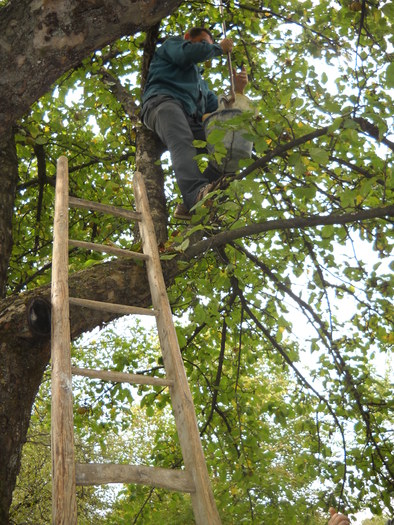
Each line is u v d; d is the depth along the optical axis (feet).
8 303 8.40
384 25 10.33
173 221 19.57
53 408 5.90
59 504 5.24
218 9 16.71
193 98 12.82
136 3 5.97
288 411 16.34
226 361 19.35
